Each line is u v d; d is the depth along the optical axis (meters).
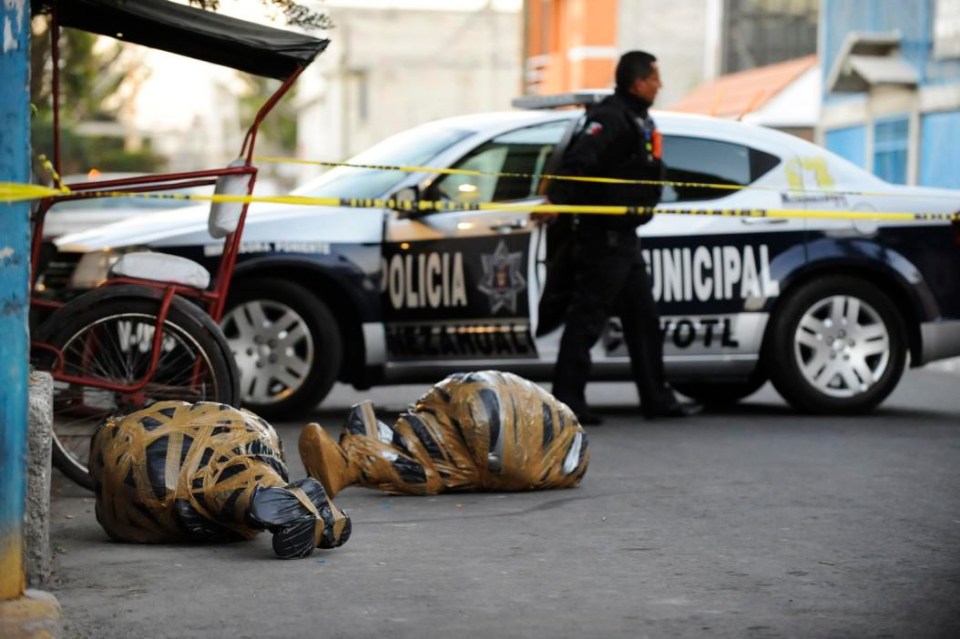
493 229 10.98
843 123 27.08
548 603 5.73
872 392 11.81
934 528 7.22
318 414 12.01
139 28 8.25
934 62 23.44
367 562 6.44
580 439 8.38
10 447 5.03
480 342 11.05
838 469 9.05
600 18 38.22
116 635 5.30
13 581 5.07
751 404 12.88
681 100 39.75
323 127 103.50
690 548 6.75
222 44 8.12
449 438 8.12
